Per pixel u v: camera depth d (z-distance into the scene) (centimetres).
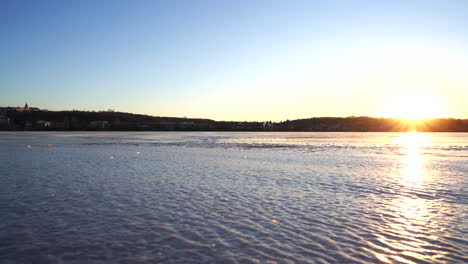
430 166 2561
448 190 1572
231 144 5806
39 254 787
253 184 1702
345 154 3716
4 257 768
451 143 6900
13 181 1733
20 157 3069
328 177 1956
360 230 970
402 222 1051
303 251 812
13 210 1154
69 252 798
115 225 1000
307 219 1077
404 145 5947
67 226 988
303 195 1440
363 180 1855
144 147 4778
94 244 849
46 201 1288
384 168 2416
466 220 1073
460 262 751
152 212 1146
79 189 1530
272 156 3381
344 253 801
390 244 861
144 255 783
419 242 875
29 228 966
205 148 4647
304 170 2269
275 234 933
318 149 4569
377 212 1168
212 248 827
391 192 1517
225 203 1282
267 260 759
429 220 1073
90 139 7588
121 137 9238
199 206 1232
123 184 1672
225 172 2145
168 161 2812
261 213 1144
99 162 2681
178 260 756
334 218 1091
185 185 1659
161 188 1574
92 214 1114
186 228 977
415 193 1499
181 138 8894
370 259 767
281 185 1680
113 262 745
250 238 899
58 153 3553
